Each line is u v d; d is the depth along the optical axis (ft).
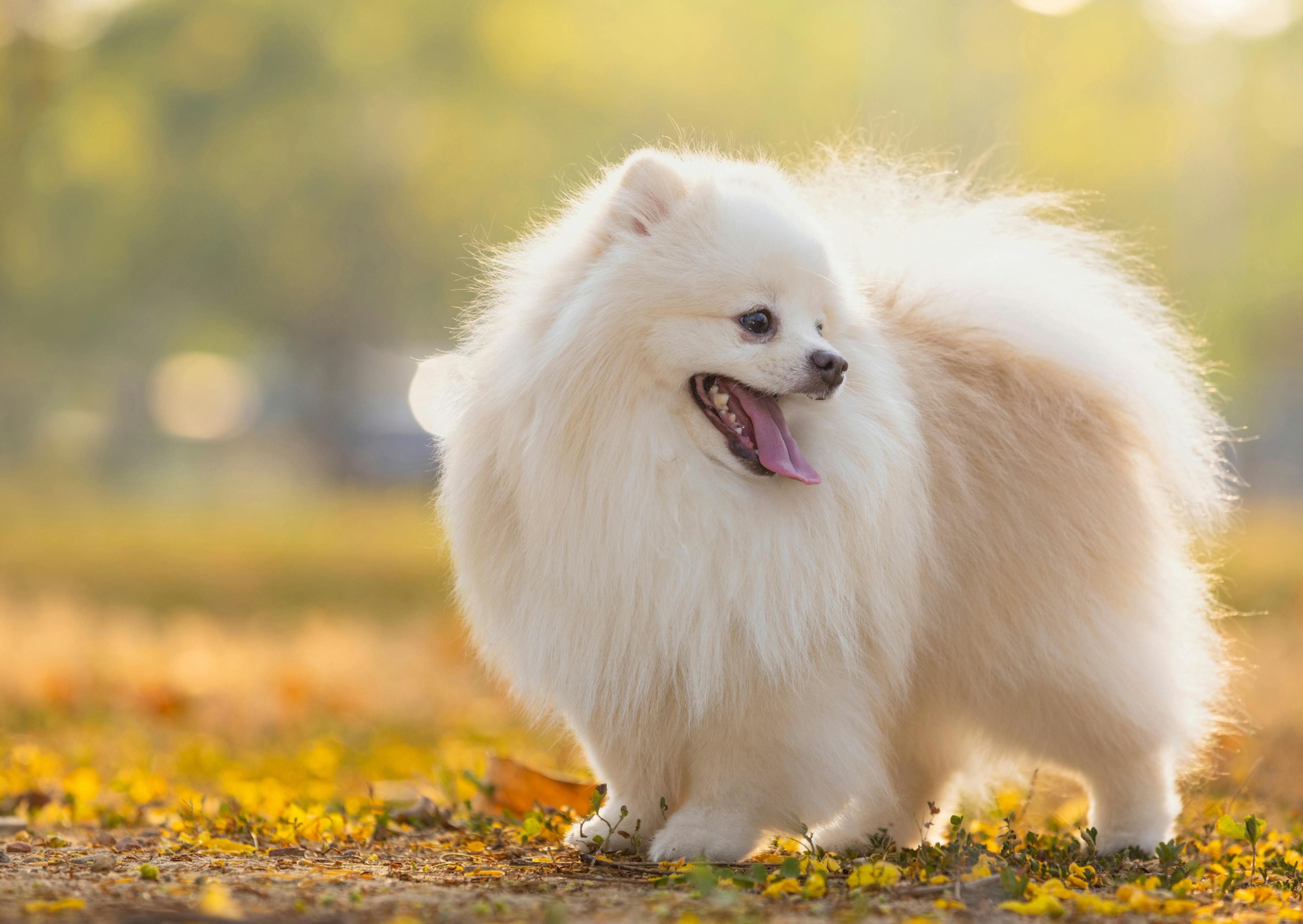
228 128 143.84
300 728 35.88
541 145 143.33
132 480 168.86
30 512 110.83
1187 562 21.75
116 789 24.84
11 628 49.24
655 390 17.88
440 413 20.17
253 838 20.17
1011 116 126.11
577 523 17.60
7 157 140.56
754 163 21.43
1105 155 136.87
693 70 139.85
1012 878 16.20
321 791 25.13
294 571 72.13
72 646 46.24
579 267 18.62
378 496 142.92
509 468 18.21
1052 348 20.17
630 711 18.03
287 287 148.87
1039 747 20.10
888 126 124.16
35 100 108.58
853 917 14.60
